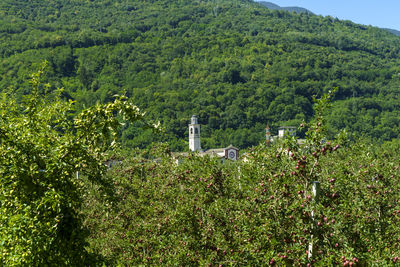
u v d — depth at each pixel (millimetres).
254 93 141500
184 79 168500
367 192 11766
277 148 10758
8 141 7688
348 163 13477
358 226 9828
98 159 8672
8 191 7645
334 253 8578
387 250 9695
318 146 9148
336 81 155000
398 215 11414
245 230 10094
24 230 7387
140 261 14125
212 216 11922
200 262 10852
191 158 13930
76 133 8188
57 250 7887
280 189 9859
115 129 8312
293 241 9195
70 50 178500
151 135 96812
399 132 113062
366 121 117000
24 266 7270
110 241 16328
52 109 8766
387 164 13250
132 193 18875
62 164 7781
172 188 17078
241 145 116312
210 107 130375
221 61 184375
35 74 9180
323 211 8711
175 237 12750
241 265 10281
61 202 7676
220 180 12836
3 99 8938
